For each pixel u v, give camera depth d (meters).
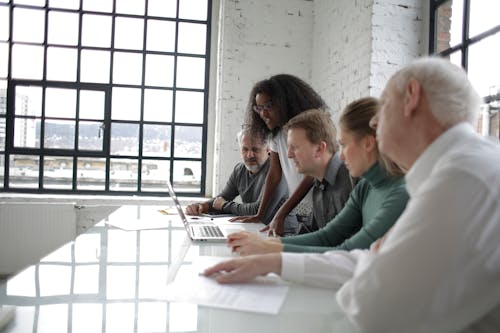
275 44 4.18
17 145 4.16
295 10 4.19
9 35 4.10
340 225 1.54
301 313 0.88
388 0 2.99
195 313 0.87
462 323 0.65
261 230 1.98
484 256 0.63
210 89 4.38
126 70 4.27
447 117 0.75
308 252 1.28
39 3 4.13
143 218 2.32
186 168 4.39
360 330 0.71
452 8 2.66
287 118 2.28
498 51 2.21
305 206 2.33
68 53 4.19
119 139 4.29
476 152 0.69
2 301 0.93
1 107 4.13
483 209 0.63
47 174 4.21
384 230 1.23
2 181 4.16
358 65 3.20
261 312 0.88
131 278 1.12
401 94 0.80
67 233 3.82
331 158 1.76
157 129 4.33
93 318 0.84
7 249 3.74
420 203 0.68
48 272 1.17
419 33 3.03
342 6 3.51
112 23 4.23
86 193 4.25
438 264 0.63
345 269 1.07
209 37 4.35
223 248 1.54
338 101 3.58
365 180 1.52
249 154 2.77
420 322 0.65
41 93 4.17
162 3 4.30
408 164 0.84
